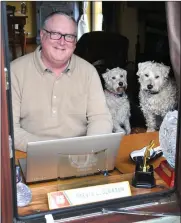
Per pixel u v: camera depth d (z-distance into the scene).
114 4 3.93
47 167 1.44
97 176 1.51
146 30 3.95
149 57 3.77
